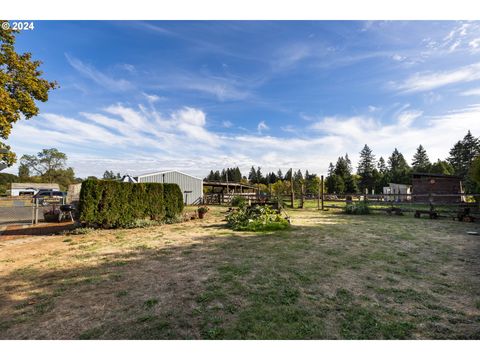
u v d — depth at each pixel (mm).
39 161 57844
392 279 3699
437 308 2803
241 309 2803
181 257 4992
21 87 11836
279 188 38469
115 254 5258
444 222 9602
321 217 11641
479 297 3080
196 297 3121
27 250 5641
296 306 2865
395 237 6773
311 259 4762
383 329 2400
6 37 10938
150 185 9891
